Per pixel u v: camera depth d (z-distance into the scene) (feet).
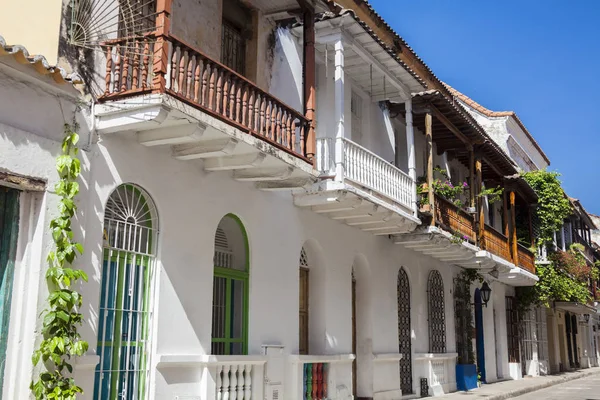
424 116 52.42
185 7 32.99
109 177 27.20
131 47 26.55
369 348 48.01
